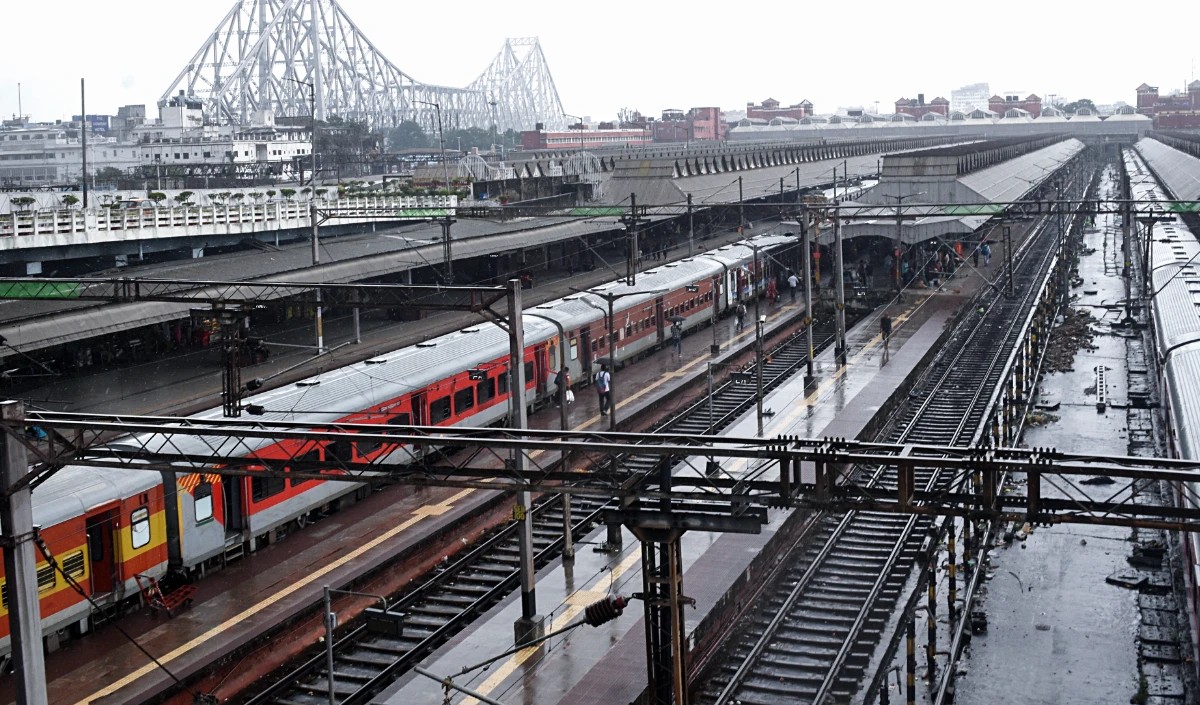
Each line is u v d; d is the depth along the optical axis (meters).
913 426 47.25
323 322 62.53
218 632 26.92
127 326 43.28
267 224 67.94
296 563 31.45
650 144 195.12
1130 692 24.92
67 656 25.95
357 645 27.86
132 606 28.67
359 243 69.62
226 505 31.42
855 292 76.00
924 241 81.38
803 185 123.44
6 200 66.62
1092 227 123.62
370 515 35.41
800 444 18.72
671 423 47.91
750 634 27.36
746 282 74.44
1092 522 17.20
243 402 34.53
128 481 27.88
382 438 19.77
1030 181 114.69
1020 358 47.75
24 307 47.00
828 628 27.72
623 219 59.97
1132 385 53.34
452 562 33.62
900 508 18.05
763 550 29.78
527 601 25.69
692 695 24.05
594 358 53.69
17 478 20.62
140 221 59.69
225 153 140.75
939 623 28.61
